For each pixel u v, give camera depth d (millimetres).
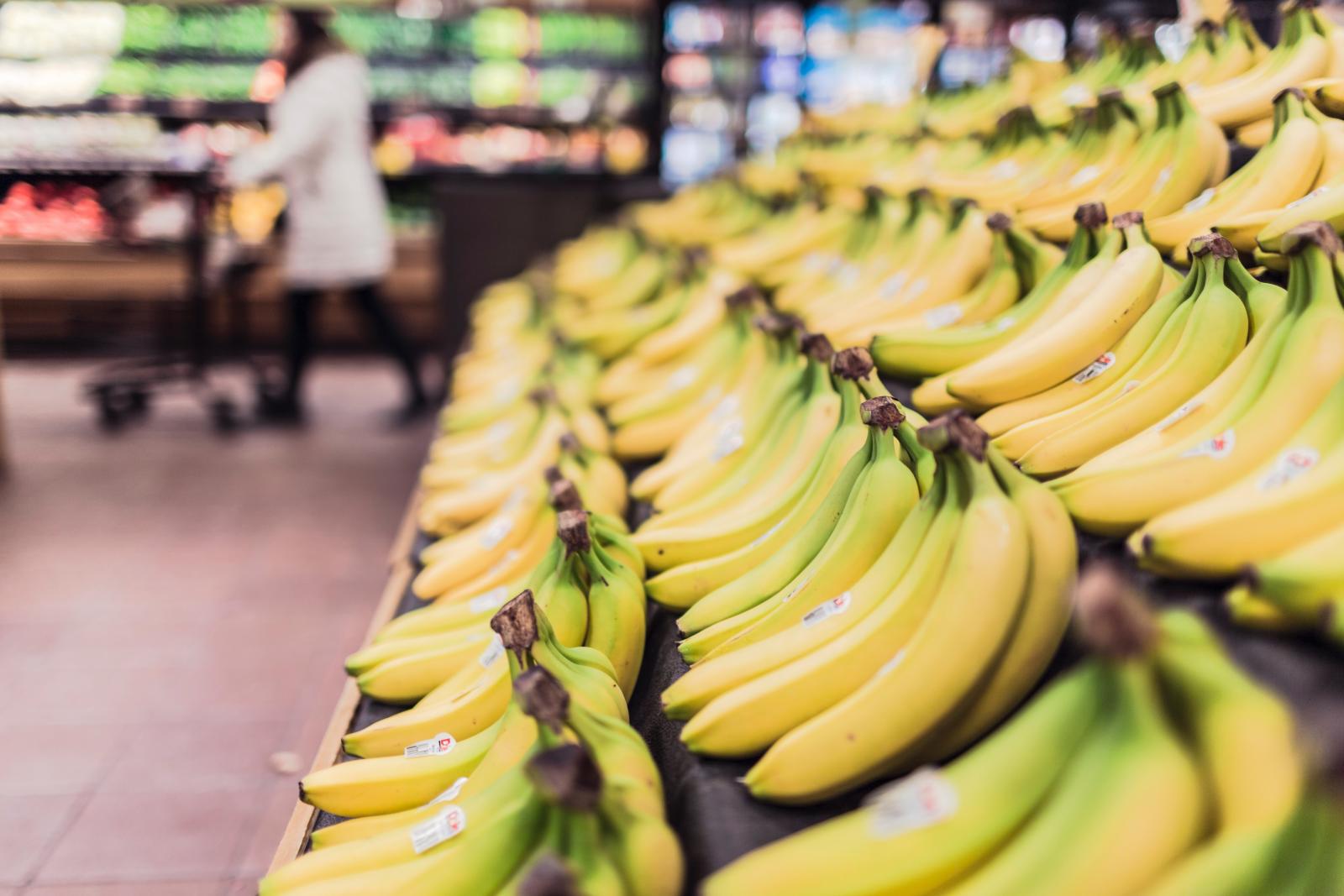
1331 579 801
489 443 2480
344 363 6688
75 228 6184
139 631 3141
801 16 6227
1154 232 1646
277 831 2281
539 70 6391
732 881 787
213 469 4613
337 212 5059
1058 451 1216
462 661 1478
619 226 4551
